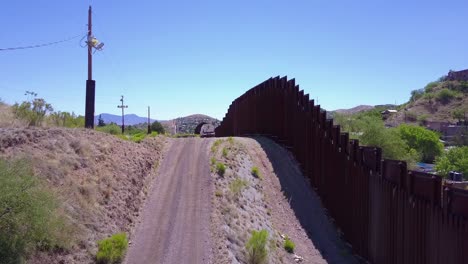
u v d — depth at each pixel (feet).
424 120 517.96
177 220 66.08
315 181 111.65
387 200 78.84
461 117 494.59
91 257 46.98
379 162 83.71
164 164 92.22
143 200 72.02
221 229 65.05
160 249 56.03
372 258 84.28
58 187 52.60
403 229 73.15
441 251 61.31
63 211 48.32
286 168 117.80
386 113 596.29
